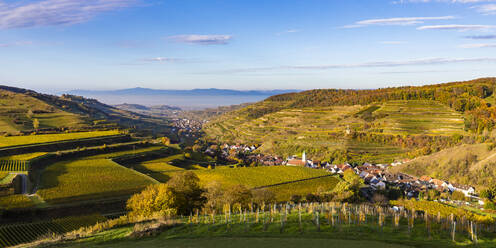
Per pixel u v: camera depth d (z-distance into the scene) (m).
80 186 99.31
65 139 164.25
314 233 30.03
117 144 179.75
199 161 185.50
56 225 67.69
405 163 170.88
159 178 123.94
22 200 82.94
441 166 153.00
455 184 132.25
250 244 27.56
